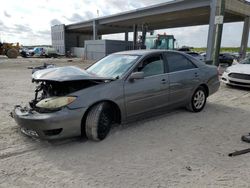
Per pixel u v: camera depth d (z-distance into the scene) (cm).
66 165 328
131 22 3850
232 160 340
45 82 405
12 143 396
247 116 554
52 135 359
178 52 545
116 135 429
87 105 376
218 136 429
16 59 3456
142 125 483
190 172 309
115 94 407
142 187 277
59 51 5969
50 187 279
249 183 285
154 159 343
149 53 484
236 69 927
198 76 562
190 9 2598
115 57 509
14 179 295
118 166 324
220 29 1311
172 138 419
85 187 279
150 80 462
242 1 2475
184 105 550
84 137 415
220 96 789
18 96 769
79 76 380
